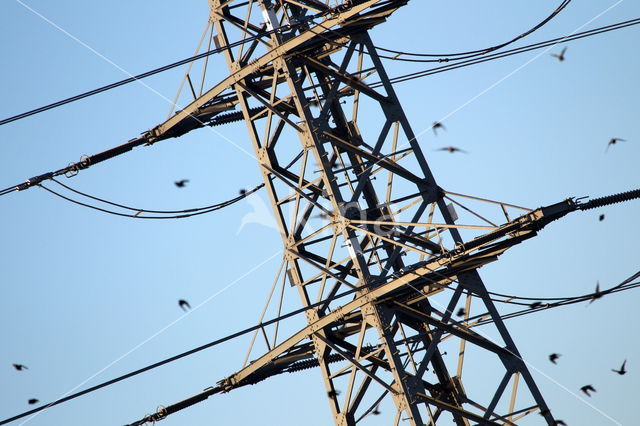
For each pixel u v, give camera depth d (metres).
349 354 72.00
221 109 78.88
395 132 73.75
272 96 74.88
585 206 65.19
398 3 73.06
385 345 69.31
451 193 71.50
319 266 71.94
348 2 70.62
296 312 64.12
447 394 75.12
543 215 65.12
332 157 78.06
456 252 66.69
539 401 68.94
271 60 73.81
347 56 73.94
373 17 73.56
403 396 68.69
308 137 72.38
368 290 69.62
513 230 66.12
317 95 73.56
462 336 70.56
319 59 77.94
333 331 73.62
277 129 75.38
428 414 68.75
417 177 72.44
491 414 69.75
